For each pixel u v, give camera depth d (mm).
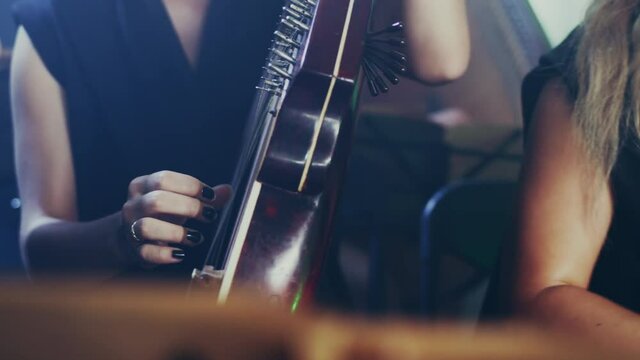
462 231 1598
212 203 1104
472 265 1604
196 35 1296
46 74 1345
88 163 1345
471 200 1604
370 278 2258
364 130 2285
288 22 1002
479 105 3305
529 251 1071
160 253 1093
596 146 1075
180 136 1291
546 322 999
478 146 2336
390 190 2299
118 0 1289
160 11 1270
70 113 1336
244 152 1108
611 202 1080
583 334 972
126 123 1302
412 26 1248
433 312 1578
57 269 1240
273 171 942
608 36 1088
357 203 2293
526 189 1103
